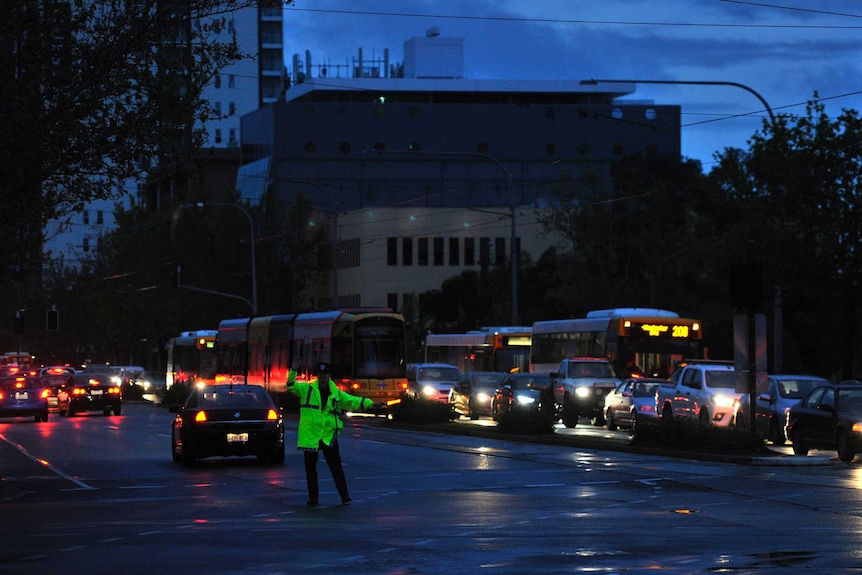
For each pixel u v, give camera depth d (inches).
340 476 941.2
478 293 4803.2
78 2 1143.6
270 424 1333.7
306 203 5477.4
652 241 3750.0
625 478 1127.0
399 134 6279.5
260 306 5226.4
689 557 644.1
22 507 949.2
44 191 1226.0
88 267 5989.2
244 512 888.3
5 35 1128.2
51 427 2281.0
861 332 2664.9
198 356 3602.4
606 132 6491.1
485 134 6373.0
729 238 2269.9
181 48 1171.9
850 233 2149.4
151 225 5255.9
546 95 7116.1
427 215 5531.5
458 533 751.7
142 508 929.5
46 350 6717.5
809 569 600.1
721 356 3253.0
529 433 1769.2
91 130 1152.2
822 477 1128.8
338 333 2524.6
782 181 2165.4
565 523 796.0
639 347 2404.0
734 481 1088.8
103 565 642.2
